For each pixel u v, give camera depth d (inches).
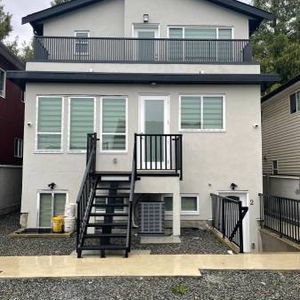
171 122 413.1
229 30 500.4
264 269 217.5
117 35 499.8
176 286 193.5
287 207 359.3
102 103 413.1
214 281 201.2
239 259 242.7
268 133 642.2
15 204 563.5
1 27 1018.7
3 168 512.7
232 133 414.6
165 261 238.1
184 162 410.6
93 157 364.5
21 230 380.2
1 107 554.9
